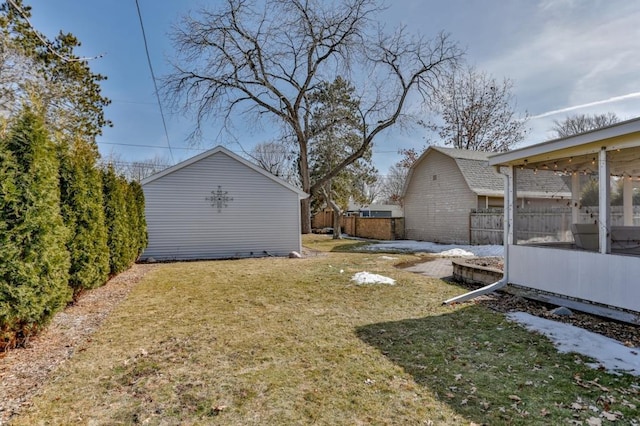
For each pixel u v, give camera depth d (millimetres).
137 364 3086
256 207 11766
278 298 5512
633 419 2207
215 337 3762
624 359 3098
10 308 3113
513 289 5523
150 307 4996
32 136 3404
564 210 5820
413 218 17781
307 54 15344
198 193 11242
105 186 6586
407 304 5141
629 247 5637
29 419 2240
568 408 2346
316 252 12891
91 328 4066
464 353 3320
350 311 4777
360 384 2721
